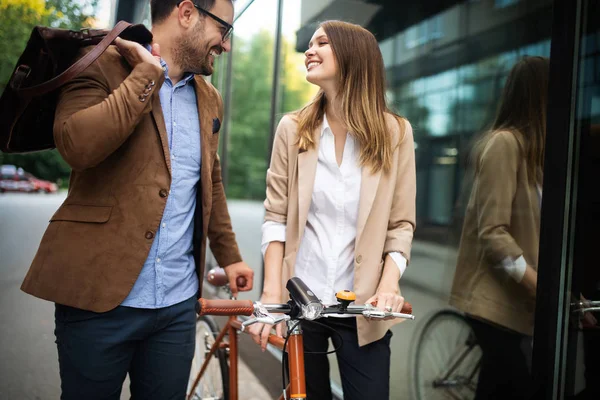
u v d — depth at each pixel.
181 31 1.61
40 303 4.27
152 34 1.57
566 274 1.76
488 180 2.22
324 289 1.71
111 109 1.35
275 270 1.77
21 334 3.70
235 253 2.05
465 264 2.37
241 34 4.96
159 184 1.54
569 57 1.73
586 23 1.69
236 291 2.04
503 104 2.20
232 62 5.66
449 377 2.46
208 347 2.72
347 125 1.66
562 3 1.75
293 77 4.20
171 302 1.62
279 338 1.83
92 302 1.47
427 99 2.71
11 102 1.40
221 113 1.83
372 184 1.66
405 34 2.85
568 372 1.76
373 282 1.65
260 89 5.98
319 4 3.55
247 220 6.34
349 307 1.32
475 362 2.29
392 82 2.95
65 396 1.55
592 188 1.67
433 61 2.65
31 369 3.24
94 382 1.53
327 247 1.71
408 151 1.73
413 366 2.71
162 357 1.66
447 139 2.56
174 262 1.64
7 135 1.43
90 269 1.48
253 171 6.81
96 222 1.48
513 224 2.10
